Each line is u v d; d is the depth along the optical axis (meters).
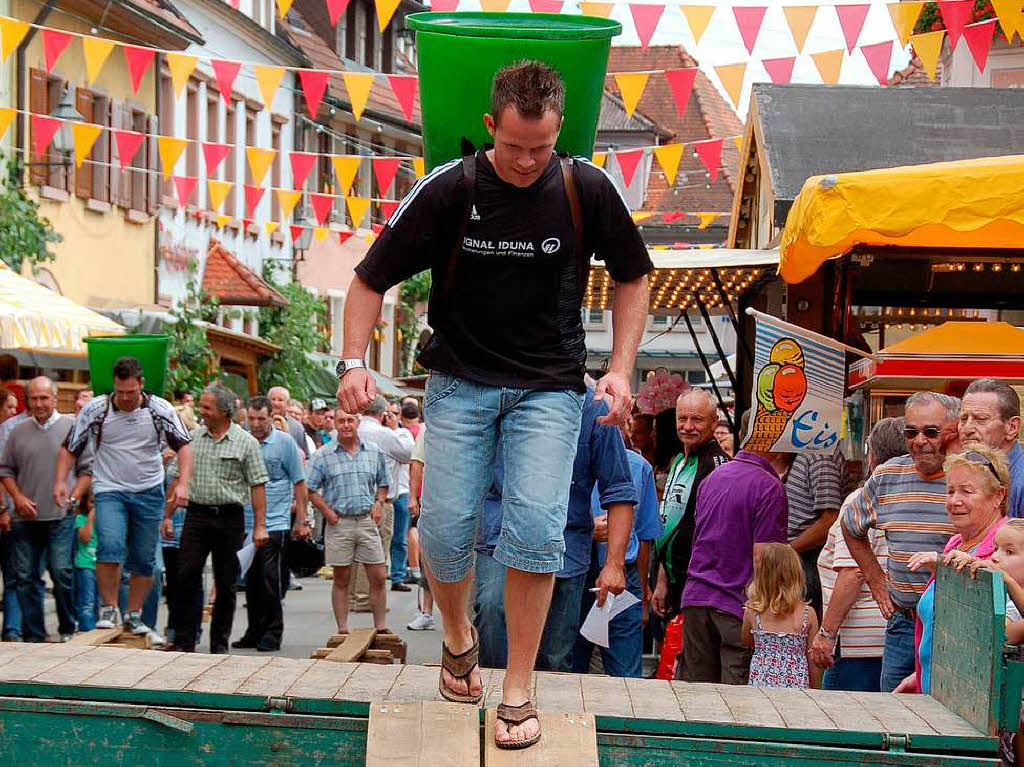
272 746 4.71
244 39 37.06
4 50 12.10
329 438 22.59
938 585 5.30
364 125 43.28
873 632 7.96
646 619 11.09
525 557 4.57
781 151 13.77
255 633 13.30
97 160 28.64
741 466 8.39
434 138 5.44
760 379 9.22
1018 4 9.64
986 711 4.62
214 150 15.95
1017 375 9.29
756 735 4.65
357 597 16.42
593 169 4.61
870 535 7.77
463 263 4.57
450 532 4.69
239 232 36.88
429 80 5.39
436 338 4.72
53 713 4.77
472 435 4.66
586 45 5.27
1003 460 6.34
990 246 10.51
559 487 4.59
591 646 8.52
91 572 13.38
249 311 35.81
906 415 7.25
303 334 37.16
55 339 14.27
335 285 43.09
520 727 4.52
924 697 5.30
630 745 4.65
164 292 31.98
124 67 29.53
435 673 5.38
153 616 12.95
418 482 13.47
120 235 29.70
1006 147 14.07
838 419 9.19
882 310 13.37
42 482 12.60
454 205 4.52
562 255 4.57
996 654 4.57
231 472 12.13
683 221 50.84
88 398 15.16
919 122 14.16
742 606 8.23
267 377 36.34
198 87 34.22
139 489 11.79
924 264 13.18
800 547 9.12
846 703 5.11
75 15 27.09
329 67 42.16
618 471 7.54
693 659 8.41
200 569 12.07
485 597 7.07
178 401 17.42
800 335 9.22
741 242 19.34
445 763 4.34
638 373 50.09
